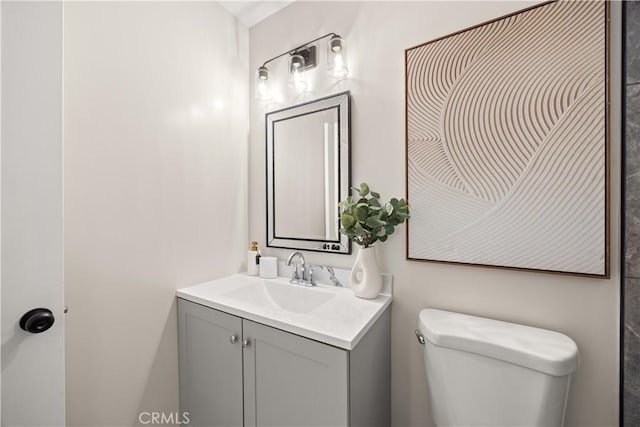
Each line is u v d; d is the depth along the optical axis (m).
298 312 1.32
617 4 0.84
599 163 0.83
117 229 1.09
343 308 1.08
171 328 1.29
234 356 1.10
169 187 1.27
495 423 0.83
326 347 0.86
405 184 1.18
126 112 1.11
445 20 1.11
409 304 1.18
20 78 0.56
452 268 1.09
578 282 0.89
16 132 0.56
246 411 1.06
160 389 1.24
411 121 1.15
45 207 0.59
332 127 1.37
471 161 1.03
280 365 0.97
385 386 1.15
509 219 0.97
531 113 0.93
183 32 1.33
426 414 1.14
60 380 0.61
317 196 1.42
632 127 0.79
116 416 1.09
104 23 1.05
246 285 1.39
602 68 0.83
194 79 1.38
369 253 1.18
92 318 1.02
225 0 1.49
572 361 0.75
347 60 1.34
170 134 1.27
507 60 0.97
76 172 0.97
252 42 1.69
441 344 0.90
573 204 0.87
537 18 0.92
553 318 0.92
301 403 0.92
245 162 1.67
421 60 1.13
